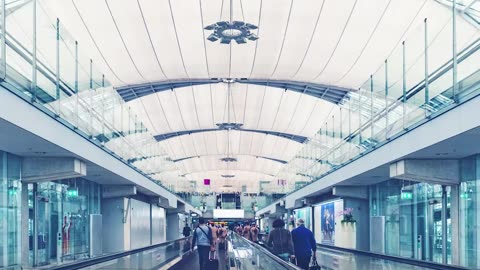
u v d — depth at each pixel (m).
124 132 24.77
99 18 31.02
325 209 37.62
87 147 18.16
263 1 30.62
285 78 42.56
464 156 16.95
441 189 19.22
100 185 28.53
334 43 34.19
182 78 42.16
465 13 12.53
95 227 25.30
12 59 11.62
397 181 24.30
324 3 30.69
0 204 15.31
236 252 18.61
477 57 11.82
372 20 30.97
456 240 17.55
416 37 15.88
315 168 33.97
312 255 13.50
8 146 15.08
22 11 12.23
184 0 30.58
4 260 15.24
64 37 15.59
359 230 29.98
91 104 18.70
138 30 32.78
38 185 18.47
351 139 23.98
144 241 37.78
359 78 38.28
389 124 18.38
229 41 29.05
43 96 13.73
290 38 34.44
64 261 21.08
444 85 13.76
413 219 22.09
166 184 42.19
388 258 20.84
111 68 36.97
